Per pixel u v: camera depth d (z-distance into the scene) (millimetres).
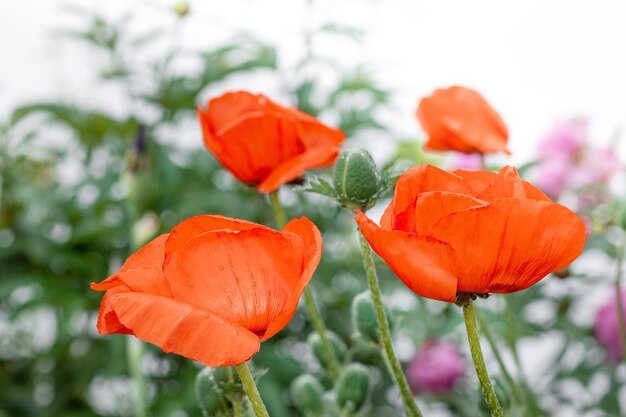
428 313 1899
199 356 843
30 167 2443
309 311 1147
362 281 2037
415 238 849
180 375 1968
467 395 1875
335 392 1122
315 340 1183
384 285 1961
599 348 1735
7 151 2346
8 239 2326
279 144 1148
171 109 2307
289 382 1884
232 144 1148
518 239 849
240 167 1161
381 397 1921
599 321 1706
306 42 2051
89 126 2297
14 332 2404
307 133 1164
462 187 886
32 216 2273
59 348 2197
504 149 1200
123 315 852
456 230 848
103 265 2182
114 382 2205
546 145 1870
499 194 882
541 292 1590
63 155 2455
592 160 1830
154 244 909
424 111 1221
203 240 866
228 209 2047
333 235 2127
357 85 2150
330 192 1029
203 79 2240
